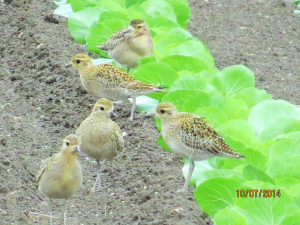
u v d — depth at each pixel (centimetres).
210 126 1251
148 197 1204
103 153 1272
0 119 1527
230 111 1420
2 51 1981
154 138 1502
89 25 2047
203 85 1502
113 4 2156
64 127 1545
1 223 1078
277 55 2112
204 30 2316
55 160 1048
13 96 1684
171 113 1264
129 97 1582
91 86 1606
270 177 1165
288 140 1241
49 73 1827
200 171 1284
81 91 1728
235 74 1598
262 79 1914
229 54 2097
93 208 1195
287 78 1939
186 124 1239
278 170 1195
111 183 1303
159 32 1972
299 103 1755
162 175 1306
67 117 1590
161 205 1161
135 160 1391
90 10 2073
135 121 1590
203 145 1220
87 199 1230
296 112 1407
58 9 2352
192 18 2438
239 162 1257
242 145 1266
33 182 1257
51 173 1044
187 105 1428
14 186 1219
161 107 1262
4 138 1413
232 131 1300
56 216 1148
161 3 2141
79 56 1620
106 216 1161
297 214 1016
